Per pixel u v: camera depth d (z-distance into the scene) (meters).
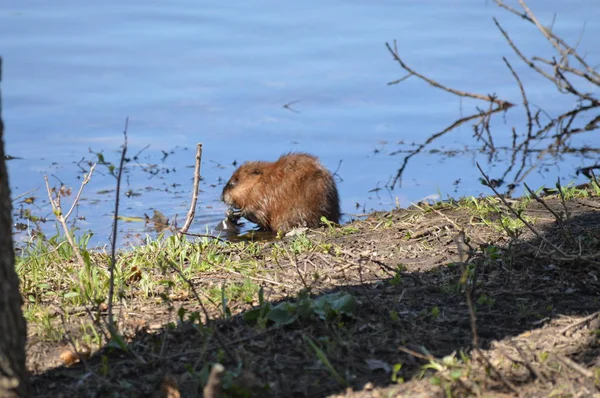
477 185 17.50
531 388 6.80
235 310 8.86
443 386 6.79
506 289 9.09
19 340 6.32
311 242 12.03
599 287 9.02
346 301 8.32
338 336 7.73
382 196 17.03
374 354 7.56
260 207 15.55
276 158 19.09
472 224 12.09
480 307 8.59
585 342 7.62
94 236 14.59
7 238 6.21
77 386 7.22
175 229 12.79
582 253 10.04
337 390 6.95
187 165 18.77
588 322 8.02
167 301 8.52
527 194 14.76
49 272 10.63
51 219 15.45
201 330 7.89
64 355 7.73
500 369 7.14
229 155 19.39
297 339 7.88
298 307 8.22
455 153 19.50
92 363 7.65
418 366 7.29
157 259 10.93
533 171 18.25
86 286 9.52
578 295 8.84
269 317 8.19
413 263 10.50
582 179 17.59
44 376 7.44
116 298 9.48
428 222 12.44
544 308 8.51
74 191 17.06
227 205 16.17
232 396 6.71
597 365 7.14
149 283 9.72
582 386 6.79
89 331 8.41
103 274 10.34
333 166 18.84
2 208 6.15
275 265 10.88
